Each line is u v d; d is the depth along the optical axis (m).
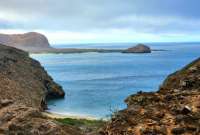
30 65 108.75
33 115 19.70
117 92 117.25
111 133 14.41
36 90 94.69
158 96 15.65
